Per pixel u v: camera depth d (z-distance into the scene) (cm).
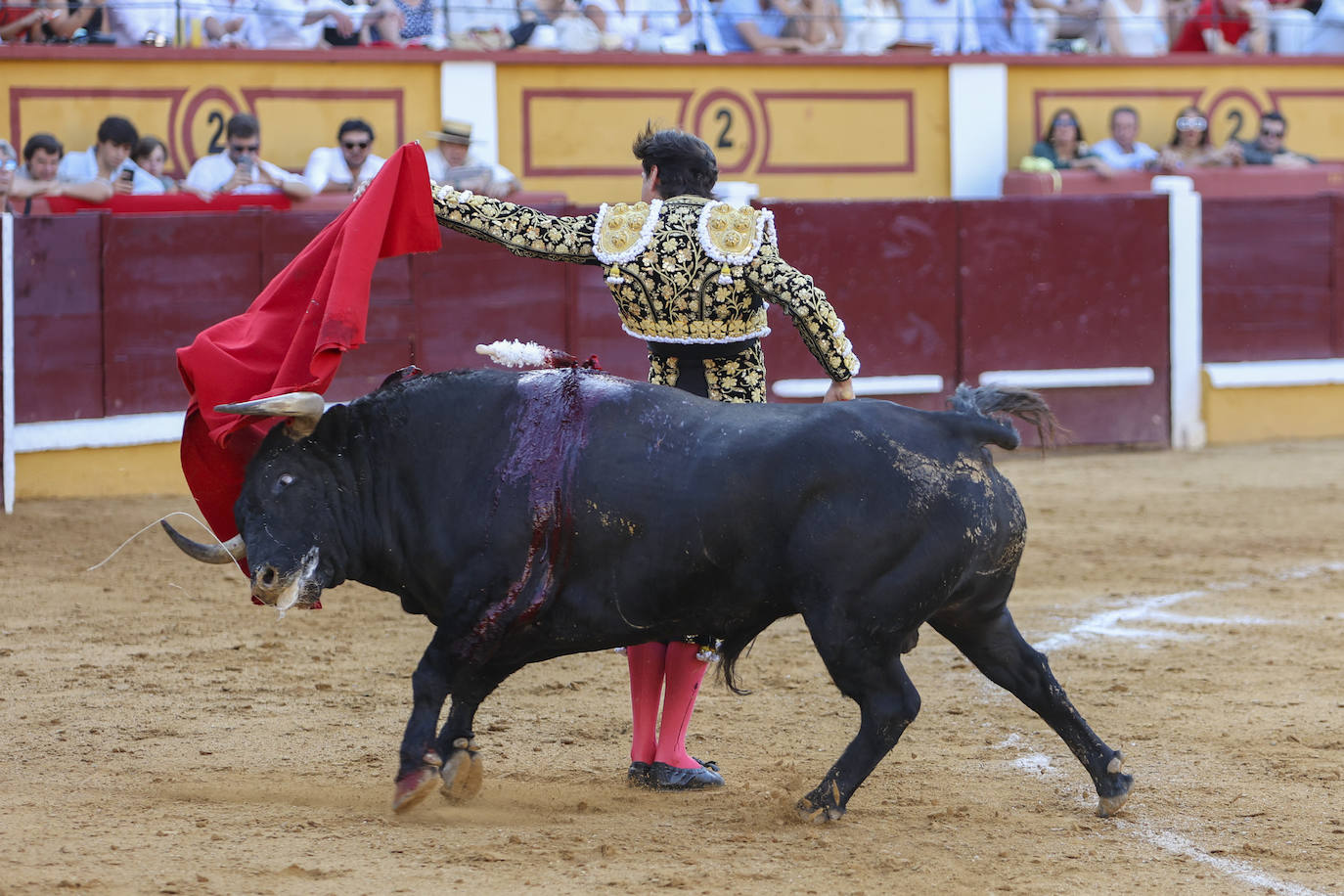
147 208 2409
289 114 2739
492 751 1104
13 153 2345
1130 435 3012
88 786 976
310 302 927
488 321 2583
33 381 2222
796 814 923
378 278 2498
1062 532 2161
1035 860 866
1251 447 3030
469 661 903
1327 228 3097
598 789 1009
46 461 2256
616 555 884
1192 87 3344
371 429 920
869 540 865
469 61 2850
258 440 944
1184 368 3025
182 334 2356
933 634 1571
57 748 1076
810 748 1130
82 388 2278
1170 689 1322
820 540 866
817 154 3128
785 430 882
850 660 879
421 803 938
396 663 1399
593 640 908
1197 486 2564
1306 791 1014
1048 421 944
